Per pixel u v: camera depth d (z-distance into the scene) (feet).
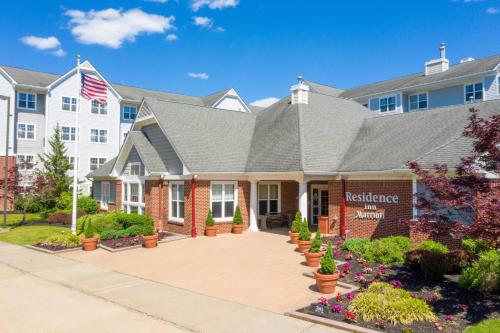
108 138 154.20
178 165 75.41
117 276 45.37
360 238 57.88
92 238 61.00
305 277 43.65
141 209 83.97
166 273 46.39
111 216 78.02
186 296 37.37
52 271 48.24
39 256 57.47
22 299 37.14
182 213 75.20
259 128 89.66
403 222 36.96
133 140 83.20
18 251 61.82
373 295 31.94
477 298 34.06
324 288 37.47
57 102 142.72
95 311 33.60
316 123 79.41
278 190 83.76
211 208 73.56
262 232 75.46
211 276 44.65
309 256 48.44
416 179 55.83
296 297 36.52
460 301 33.47
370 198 63.05
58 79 142.41
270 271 46.50
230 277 44.09
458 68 129.29
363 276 41.14
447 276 40.19
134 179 85.76
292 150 71.51
